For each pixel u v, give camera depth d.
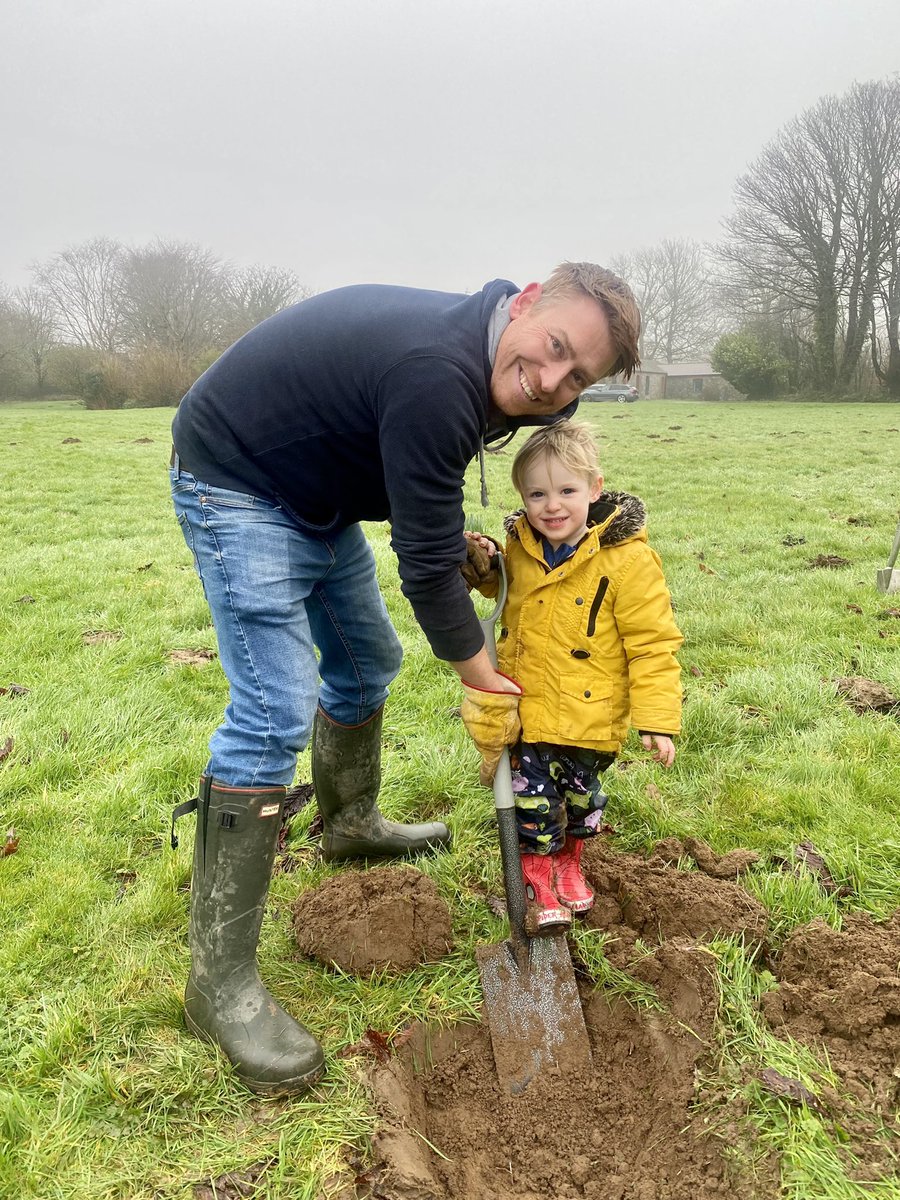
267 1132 1.91
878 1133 1.80
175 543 7.89
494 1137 2.06
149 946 2.43
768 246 41.25
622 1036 2.26
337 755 2.66
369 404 1.85
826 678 4.39
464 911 2.62
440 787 3.30
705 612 5.53
